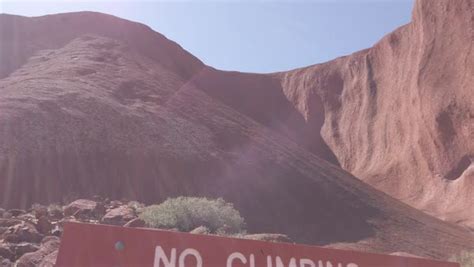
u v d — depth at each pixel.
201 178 32.34
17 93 33.91
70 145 29.14
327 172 41.88
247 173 35.09
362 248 26.48
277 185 35.09
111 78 45.47
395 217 35.28
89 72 45.50
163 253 3.31
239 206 30.67
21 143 27.25
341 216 33.25
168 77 53.75
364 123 70.75
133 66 52.06
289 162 40.25
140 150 31.86
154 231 3.36
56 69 45.34
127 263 3.21
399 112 64.12
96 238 3.22
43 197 24.72
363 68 76.81
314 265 3.64
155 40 68.19
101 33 60.97
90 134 31.14
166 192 29.94
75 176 27.19
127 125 34.47
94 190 27.12
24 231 9.84
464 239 33.16
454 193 50.22
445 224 39.12
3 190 23.94
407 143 60.47
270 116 82.62
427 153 55.41
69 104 33.81
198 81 75.81
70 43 56.66
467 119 50.03
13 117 29.23
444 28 54.72
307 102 81.62
